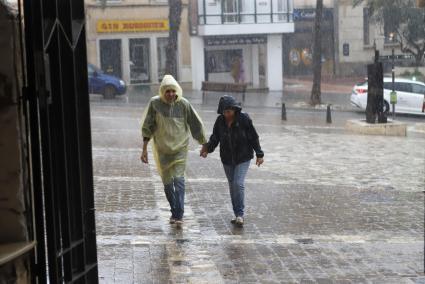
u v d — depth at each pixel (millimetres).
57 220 4609
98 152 20016
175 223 10977
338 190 14906
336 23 64438
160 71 53969
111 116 32656
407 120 38031
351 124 29781
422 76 55938
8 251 4309
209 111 37719
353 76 64500
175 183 10805
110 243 9820
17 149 4461
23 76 4484
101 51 52406
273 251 9664
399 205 13375
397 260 9320
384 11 57812
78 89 4953
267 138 25797
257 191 14531
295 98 47781
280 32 53656
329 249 9875
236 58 54438
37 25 4332
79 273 4879
